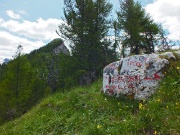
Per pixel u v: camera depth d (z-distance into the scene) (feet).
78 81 84.28
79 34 85.61
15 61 95.20
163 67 30.53
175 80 28.96
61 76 90.02
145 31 93.76
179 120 22.22
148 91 30.04
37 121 36.06
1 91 94.07
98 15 87.76
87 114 30.68
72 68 85.51
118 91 33.04
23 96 94.32
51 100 44.16
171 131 21.25
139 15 93.45
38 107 44.91
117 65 34.81
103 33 86.94
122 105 30.48
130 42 89.71
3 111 92.07
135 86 31.55
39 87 105.40
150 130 22.57
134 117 25.22
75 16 87.61
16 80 94.73
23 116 47.91
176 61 31.76
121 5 93.61
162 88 28.37
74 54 86.99
